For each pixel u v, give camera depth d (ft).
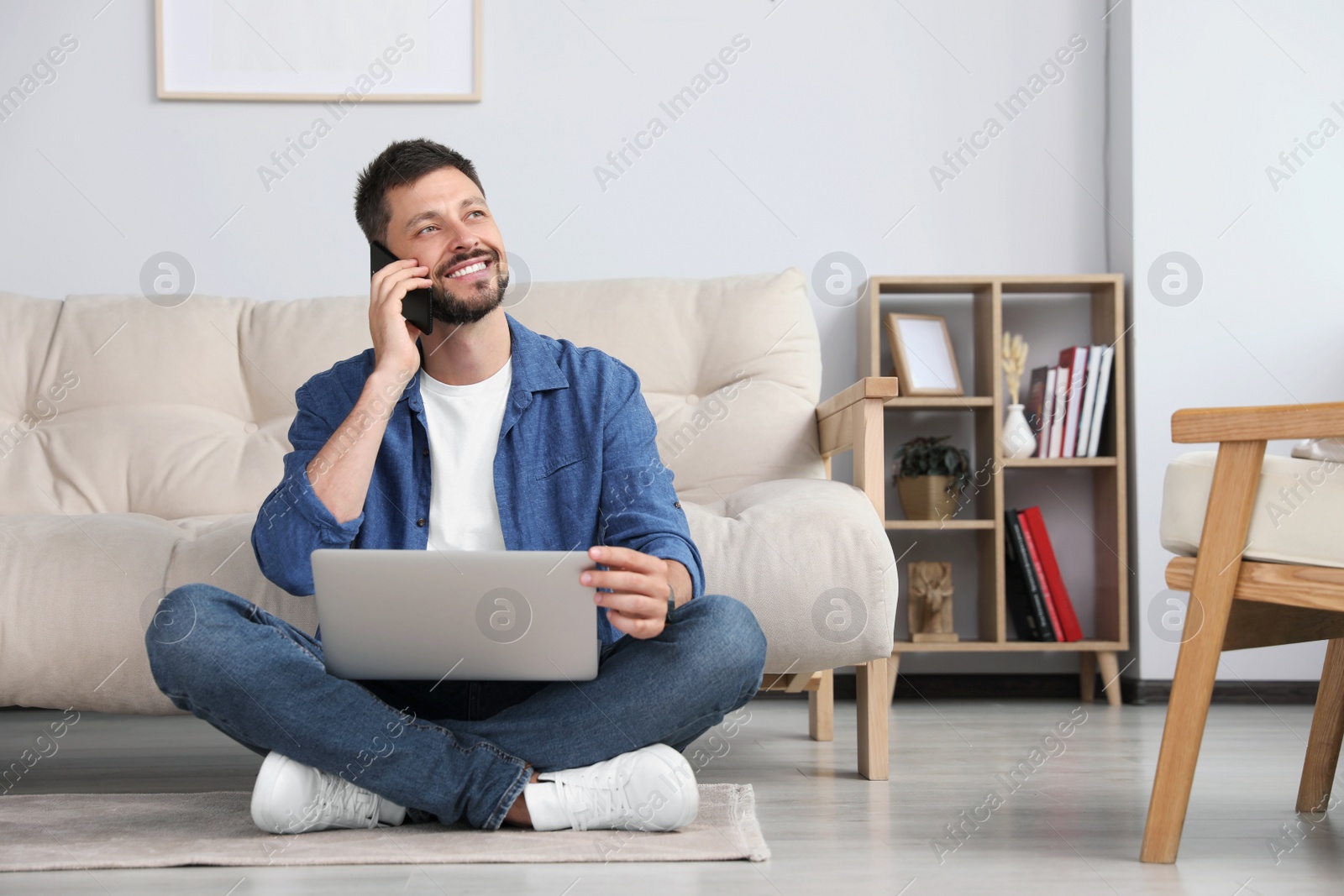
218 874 3.41
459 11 8.93
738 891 3.25
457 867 3.50
